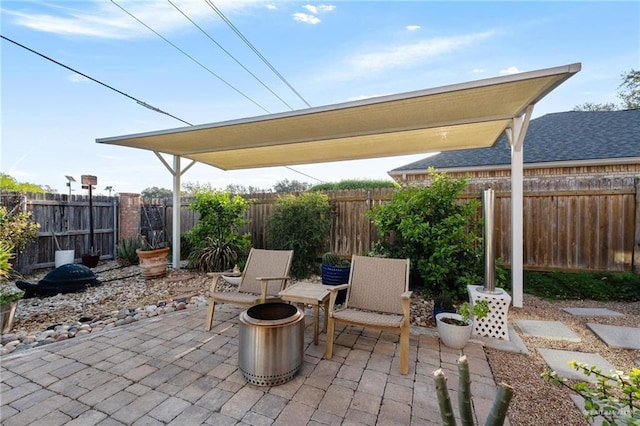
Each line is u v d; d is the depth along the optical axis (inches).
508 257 253.3
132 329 158.7
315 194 294.5
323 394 103.2
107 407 96.1
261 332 106.9
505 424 88.8
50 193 314.5
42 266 304.8
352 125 196.2
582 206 237.3
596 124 370.6
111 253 374.3
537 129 394.6
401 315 133.3
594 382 111.3
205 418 91.1
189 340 145.2
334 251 304.8
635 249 224.5
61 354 131.2
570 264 240.1
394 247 226.2
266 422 89.5
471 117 184.4
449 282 211.6
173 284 256.8
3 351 134.7
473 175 345.1
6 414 92.7
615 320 170.7
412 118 183.0
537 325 163.2
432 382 110.7
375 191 290.0
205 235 311.6
